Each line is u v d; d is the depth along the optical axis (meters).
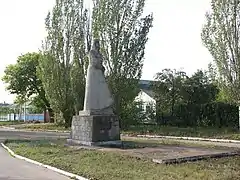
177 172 10.49
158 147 16.75
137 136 28.20
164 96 40.81
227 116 35.31
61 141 20.75
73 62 34.56
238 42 26.88
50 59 36.50
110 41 31.42
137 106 39.25
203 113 37.25
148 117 41.56
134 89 32.19
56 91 36.34
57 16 36.12
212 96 40.38
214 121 36.34
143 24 32.28
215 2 27.39
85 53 34.22
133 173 10.50
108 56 31.45
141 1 32.09
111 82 31.23
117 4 31.52
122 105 32.03
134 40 31.86
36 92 53.34
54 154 15.26
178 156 13.20
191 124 38.12
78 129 19.08
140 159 12.98
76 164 12.52
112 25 31.39
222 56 27.33
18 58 52.34
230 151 14.99
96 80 18.77
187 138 26.12
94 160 13.09
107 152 14.87
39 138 25.45
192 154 13.82
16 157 15.95
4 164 13.83
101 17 31.75
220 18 27.23
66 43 35.97
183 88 40.12
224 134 27.30
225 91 27.72
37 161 14.09
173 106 39.91
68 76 35.91
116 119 18.55
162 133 29.58
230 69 27.23
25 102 56.09
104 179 10.00
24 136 28.81
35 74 51.81
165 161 12.25
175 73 46.38
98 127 17.98
